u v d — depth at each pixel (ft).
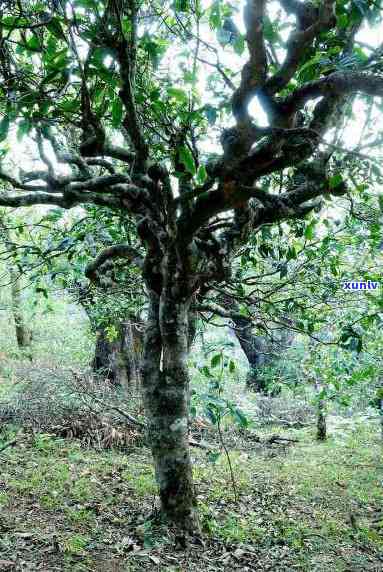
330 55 9.72
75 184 12.76
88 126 10.73
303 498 22.02
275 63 10.79
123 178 12.92
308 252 17.19
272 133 9.27
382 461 28.09
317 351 22.79
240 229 13.96
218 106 10.96
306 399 32.17
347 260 19.72
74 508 17.43
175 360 14.42
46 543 14.48
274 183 16.56
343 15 8.79
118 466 23.12
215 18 9.71
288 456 29.09
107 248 15.51
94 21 9.64
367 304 18.02
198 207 11.59
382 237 17.16
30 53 10.02
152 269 14.56
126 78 9.15
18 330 43.21
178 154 11.02
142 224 13.96
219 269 13.65
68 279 18.74
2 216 18.79
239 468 25.43
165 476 14.84
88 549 14.33
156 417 14.76
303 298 18.75
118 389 32.07
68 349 40.57
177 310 14.05
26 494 18.51
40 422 27.73
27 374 31.96
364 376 20.59
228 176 10.48
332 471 26.02
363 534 18.20
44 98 8.90
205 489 21.40
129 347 34.58
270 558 15.28
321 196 14.99
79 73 8.42
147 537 14.52
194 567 13.67
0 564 13.02
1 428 26.55
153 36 11.44
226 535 16.07
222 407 14.92
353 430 34.24
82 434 27.25
